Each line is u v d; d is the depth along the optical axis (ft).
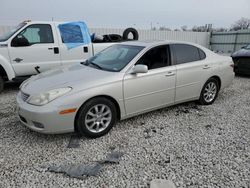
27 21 19.07
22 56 18.34
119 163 8.97
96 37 23.16
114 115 11.44
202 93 15.46
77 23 20.90
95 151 9.84
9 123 12.59
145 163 8.98
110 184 7.76
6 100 16.97
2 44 17.57
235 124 12.87
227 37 64.59
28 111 9.84
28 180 7.93
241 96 18.57
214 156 9.50
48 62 19.49
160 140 10.88
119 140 10.84
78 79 10.84
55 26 19.69
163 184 7.57
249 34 59.98
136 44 13.65
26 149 9.93
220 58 16.21
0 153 9.57
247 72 25.76
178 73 13.44
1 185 7.65
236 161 9.15
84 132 10.59
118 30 48.11
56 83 10.57
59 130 10.04
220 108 15.51
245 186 7.71
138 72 11.47
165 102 13.38
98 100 10.68
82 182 7.86
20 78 18.34
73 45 20.43
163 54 13.17
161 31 55.72
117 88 11.11
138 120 13.20
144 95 12.21
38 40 19.11
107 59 13.32
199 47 15.23
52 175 8.22
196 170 8.55
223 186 7.70
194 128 12.27
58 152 9.73
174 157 9.41
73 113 10.07
